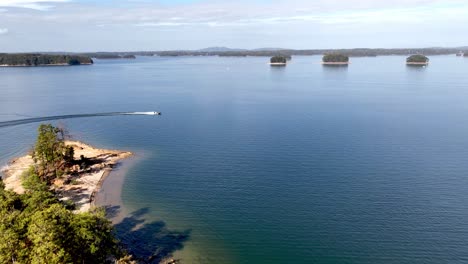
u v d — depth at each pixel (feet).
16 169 360.89
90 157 387.75
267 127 499.10
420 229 241.14
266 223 253.03
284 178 323.16
